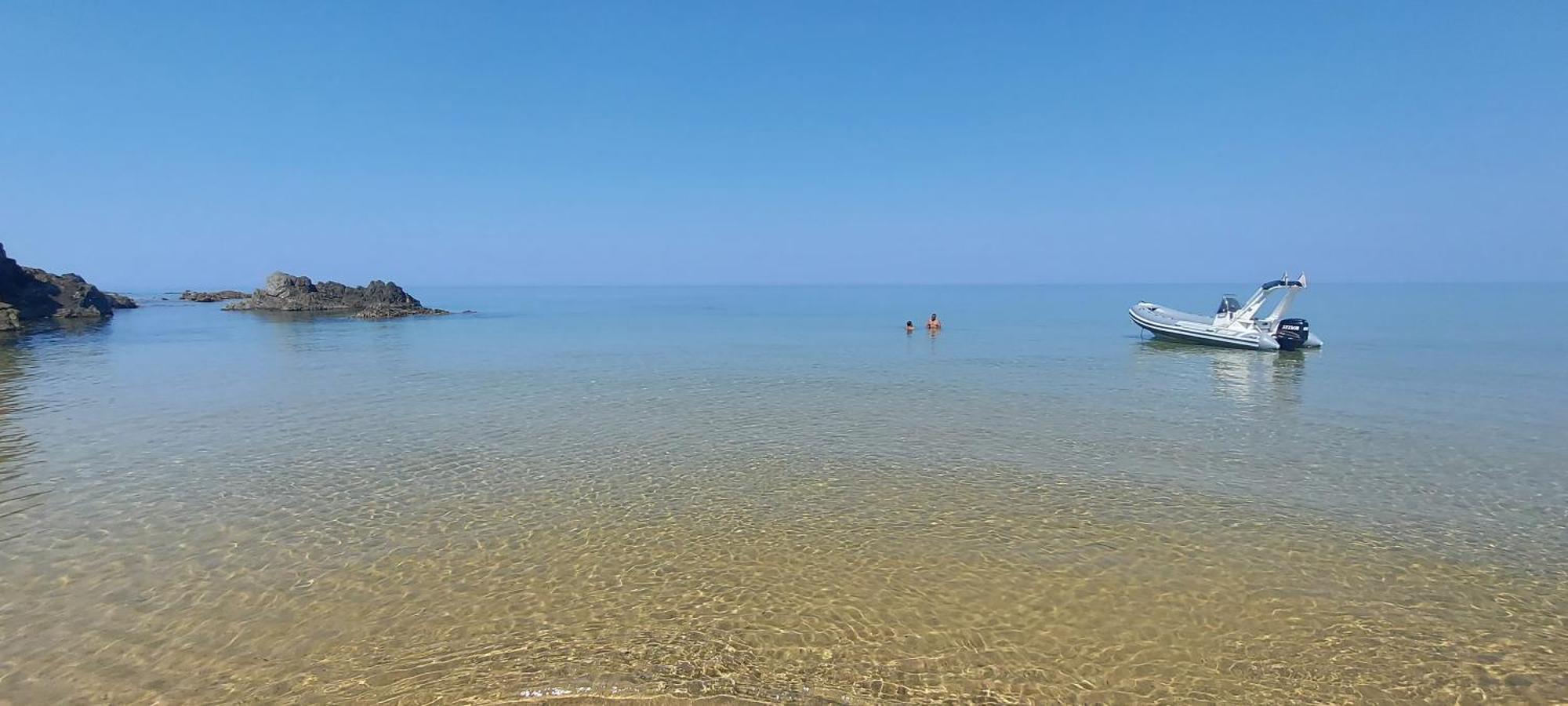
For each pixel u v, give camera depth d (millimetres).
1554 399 24141
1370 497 13906
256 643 8297
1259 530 12117
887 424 20250
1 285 57781
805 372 31312
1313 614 9250
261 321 63875
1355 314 76000
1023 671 7938
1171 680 7793
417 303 87125
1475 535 11938
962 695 7500
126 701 7160
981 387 26953
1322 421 20719
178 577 9953
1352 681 7805
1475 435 18922
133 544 11102
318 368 31672
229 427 19391
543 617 9031
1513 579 10305
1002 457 16797
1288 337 38188
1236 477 15195
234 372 29938
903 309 105688
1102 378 29250
